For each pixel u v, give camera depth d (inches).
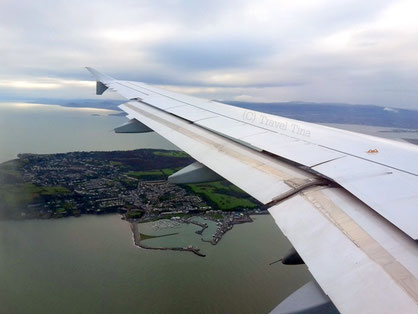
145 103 606.5
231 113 467.2
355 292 130.3
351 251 153.2
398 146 282.5
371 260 144.5
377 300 123.6
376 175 214.8
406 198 181.8
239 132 364.2
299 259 206.1
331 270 145.9
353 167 232.5
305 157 263.3
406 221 160.6
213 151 327.6
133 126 551.2
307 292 170.1
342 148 279.6
